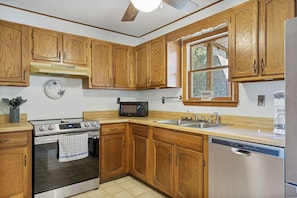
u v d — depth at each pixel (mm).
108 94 3420
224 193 1729
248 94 2174
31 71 2441
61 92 2939
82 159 2480
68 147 2348
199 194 1935
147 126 2617
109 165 2795
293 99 1242
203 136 1906
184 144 2100
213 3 2391
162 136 2379
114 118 3037
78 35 2865
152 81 3057
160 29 3191
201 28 2424
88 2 2355
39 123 2363
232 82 2150
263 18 1762
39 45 2527
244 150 1591
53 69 2525
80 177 2471
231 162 1674
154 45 3025
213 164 1812
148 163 2596
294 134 1247
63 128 2342
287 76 1269
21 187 2102
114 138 2842
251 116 2146
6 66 2295
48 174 2246
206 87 2730
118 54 3254
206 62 2752
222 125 2242
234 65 1985
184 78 2939
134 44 3598
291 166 1273
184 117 2848
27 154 2135
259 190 1500
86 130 2520
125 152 2953
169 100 3143
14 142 2061
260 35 1782
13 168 2059
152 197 2381
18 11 2523
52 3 2381
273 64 1694
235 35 1979
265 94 2037
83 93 3158
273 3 1699
